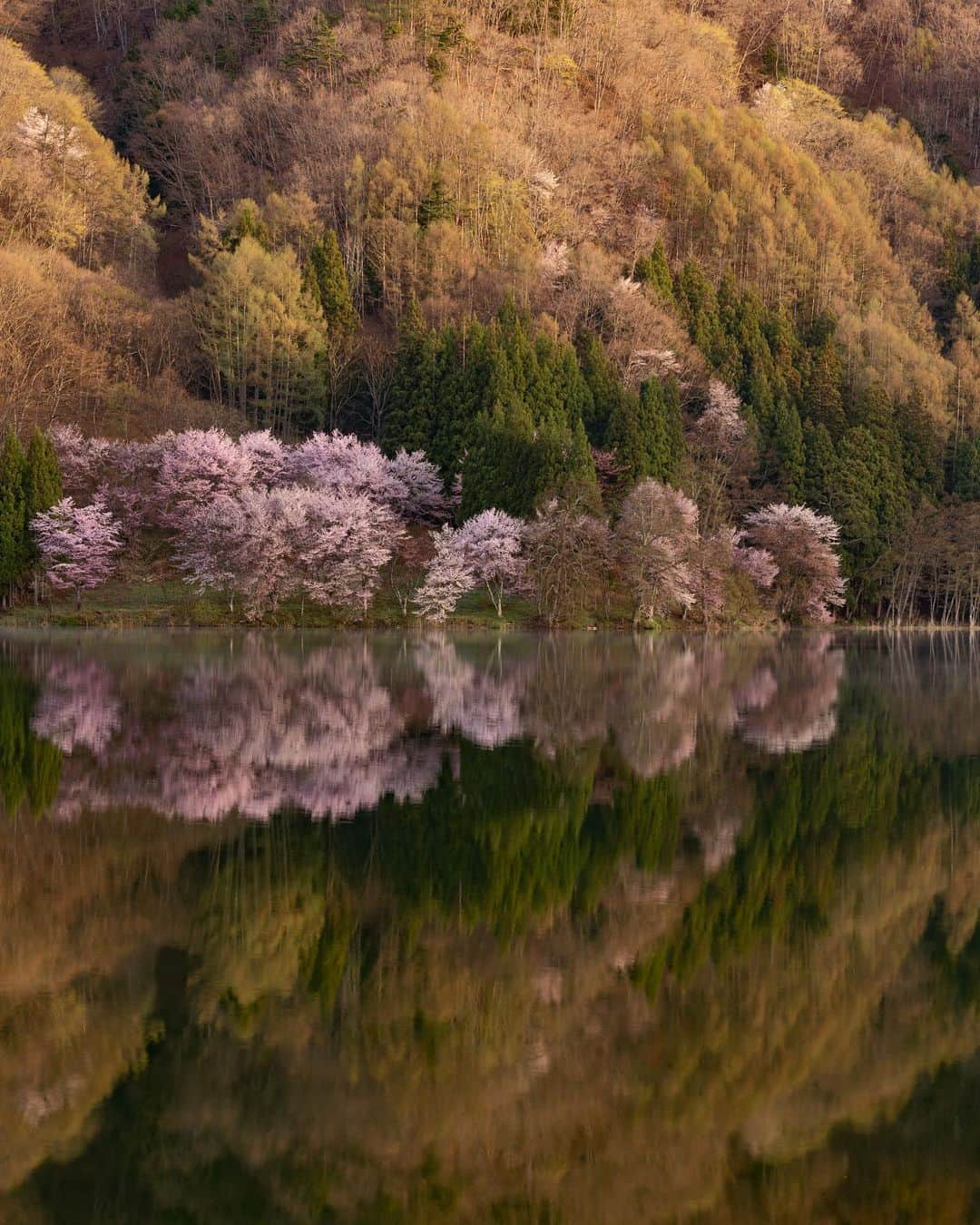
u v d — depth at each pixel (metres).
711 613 80.31
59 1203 8.33
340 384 102.19
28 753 24.98
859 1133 9.63
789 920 15.19
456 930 14.37
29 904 14.78
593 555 75.31
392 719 31.73
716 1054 10.99
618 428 88.62
